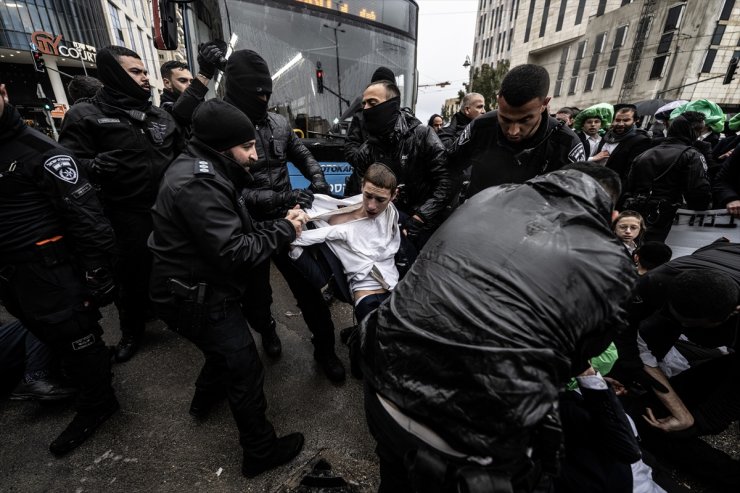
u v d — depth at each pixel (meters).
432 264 0.83
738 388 1.39
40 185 1.32
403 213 2.02
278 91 3.20
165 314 1.31
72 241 1.48
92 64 24.80
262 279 1.97
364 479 1.46
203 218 1.13
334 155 3.39
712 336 1.42
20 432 1.68
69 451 1.57
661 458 1.55
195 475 1.48
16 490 1.41
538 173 1.70
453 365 0.69
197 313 1.25
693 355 1.99
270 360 2.23
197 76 2.14
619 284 0.72
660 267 1.46
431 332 0.74
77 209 1.41
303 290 1.89
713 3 15.15
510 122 1.49
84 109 1.84
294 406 1.86
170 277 1.25
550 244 0.75
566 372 0.67
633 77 19.11
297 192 1.82
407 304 0.81
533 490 0.85
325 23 3.27
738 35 15.26
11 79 24.19
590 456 1.12
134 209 2.03
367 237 1.68
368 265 1.65
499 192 0.92
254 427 1.39
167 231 1.20
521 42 28.38
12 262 1.34
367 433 1.70
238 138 1.25
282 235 1.37
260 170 1.94
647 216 2.83
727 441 1.69
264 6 3.07
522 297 0.70
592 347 0.85
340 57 3.37
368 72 3.49
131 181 1.97
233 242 1.19
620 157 3.54
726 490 1.39
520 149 1.69
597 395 1.03
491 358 0.65
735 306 1.19
